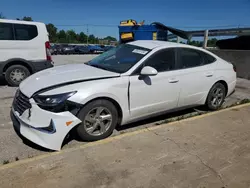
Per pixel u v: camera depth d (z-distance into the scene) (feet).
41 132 9.72
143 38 36.11
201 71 14.60
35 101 9.86
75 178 8.21
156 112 13.08
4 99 17.99
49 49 23.67
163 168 8.96
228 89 16.63
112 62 13.16
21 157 9.65
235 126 13.20
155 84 12.40
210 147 10.69
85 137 10.73
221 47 35.09
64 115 9.80
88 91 10.30
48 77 11.30
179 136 11.73
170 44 13.92
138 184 8.02
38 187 7.68
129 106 11.76
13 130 12.18
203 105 15.90
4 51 21.50
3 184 7.77
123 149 10.28
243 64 28.96
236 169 9.04
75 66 13.47
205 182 8.23
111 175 8.45
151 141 11.11
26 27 22.21
